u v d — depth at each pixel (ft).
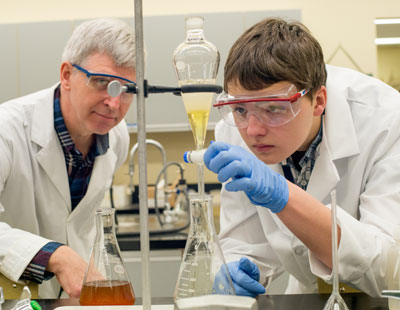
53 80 14.51
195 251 3.23
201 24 3.46
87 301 3.57
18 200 6.10
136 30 2.92
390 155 5.17
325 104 5.02
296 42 4.26
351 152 5.27
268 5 15.76
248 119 4.22
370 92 5.78
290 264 5.67
